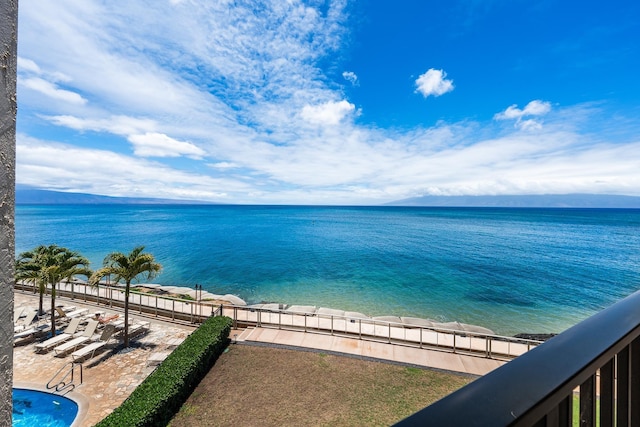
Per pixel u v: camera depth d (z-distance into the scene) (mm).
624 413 1169
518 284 25703
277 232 62062
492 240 51688
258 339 11078
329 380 8688
